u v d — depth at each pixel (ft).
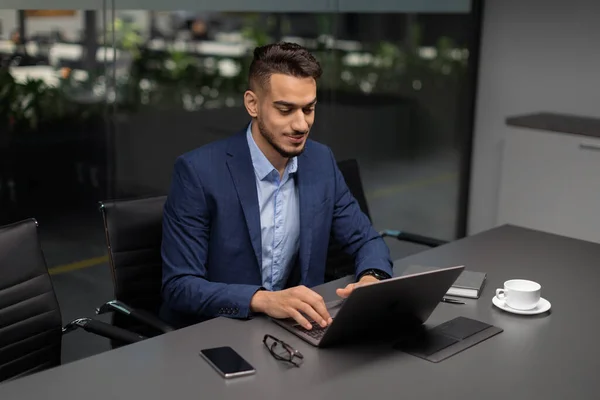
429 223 15.03
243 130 7.03
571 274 7.13
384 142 14.14
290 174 7.07
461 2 13.89
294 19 12.28
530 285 6.36
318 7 12.32
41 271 6.46
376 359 5.22
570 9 12.85
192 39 11.50
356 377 4.94
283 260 7.15
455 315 6.07
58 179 11.01
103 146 11.27
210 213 6.77
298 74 6.09
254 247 6.82
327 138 13.12
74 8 9.90
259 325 5.80
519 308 6.13
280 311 5.75
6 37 9.66
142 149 11.73
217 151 6.87
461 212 14.99
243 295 5.98
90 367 5.03
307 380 4.89
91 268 11.80
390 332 5.71
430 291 5.55
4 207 10.62
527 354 5.36
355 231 7.41
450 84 14.38
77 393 4.67
